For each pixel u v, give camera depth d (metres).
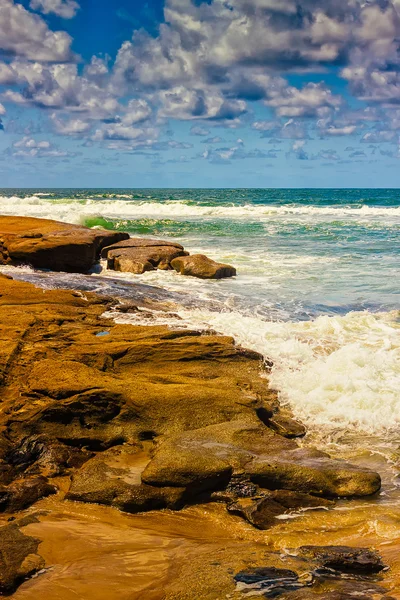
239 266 22.12
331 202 75.25
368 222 40.38
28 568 5.05
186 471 6.55
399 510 6.24
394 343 12.28
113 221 37.44
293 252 25.81
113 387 8.34
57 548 5.51
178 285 18.34
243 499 6.54
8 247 20.12
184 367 9.91
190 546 5.56
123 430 8.01
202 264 19.92
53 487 6.77
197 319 13.34
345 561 4.85
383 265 22.59
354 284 19.05
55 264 19.77
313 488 6.60
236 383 9.33
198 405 8.31
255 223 39.03
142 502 6.35
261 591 4.42
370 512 6.20
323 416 8.75
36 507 6.38
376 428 8.42
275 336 12.20
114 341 10.54
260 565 4.86
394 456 7.61
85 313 12.70
